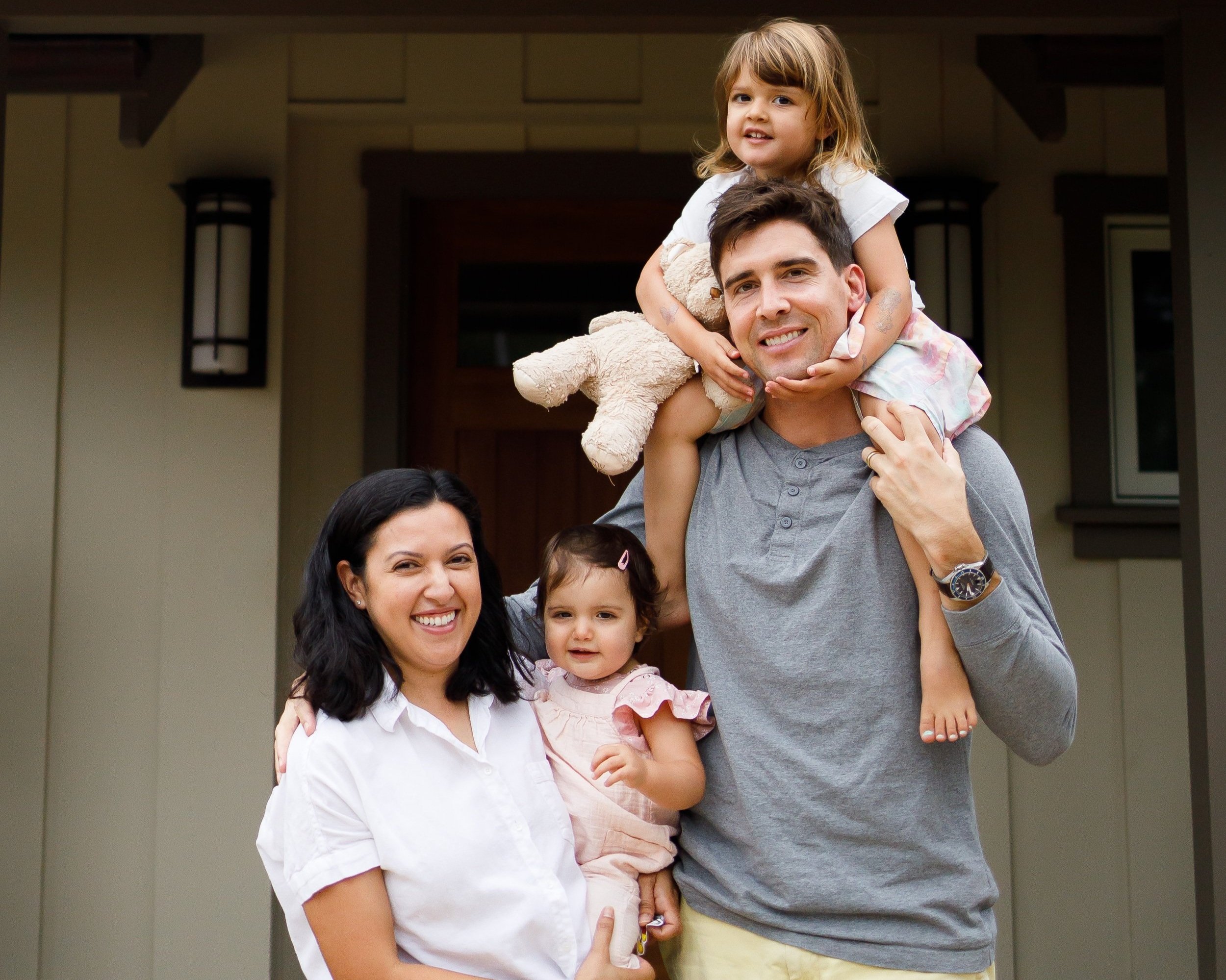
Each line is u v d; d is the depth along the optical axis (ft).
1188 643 9.46
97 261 13.32
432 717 5.64
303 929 5.61
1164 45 10.30
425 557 5.59
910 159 13.62
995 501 5.65
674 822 6.11
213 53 13.46
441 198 14.17
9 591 13.00
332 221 13.89
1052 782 13.35
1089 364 13.57
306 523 13.57
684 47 13.61
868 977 5.39
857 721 5.45
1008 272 13.75
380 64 13.52
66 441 13.19
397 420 13.66
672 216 14.42
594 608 6.11
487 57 13.56
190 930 12.71
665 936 5.92
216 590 13.03
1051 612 5.73
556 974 5.45
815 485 5.76
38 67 11.70
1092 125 13.84
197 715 12.92
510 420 14.32
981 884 5.58
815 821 5.43
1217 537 9.27
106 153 13.39
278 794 5.71
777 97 6.27
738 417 6.06
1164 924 13.21
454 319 14.37
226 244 12.91
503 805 5.57
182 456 13.12
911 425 5.33
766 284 5.50
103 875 12.84
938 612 5.42
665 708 5.90
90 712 12.96
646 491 6.32
